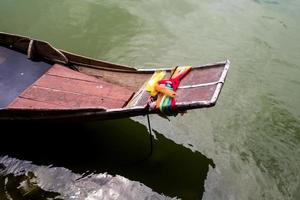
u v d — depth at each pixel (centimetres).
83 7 1154
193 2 1235
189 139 731
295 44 1055
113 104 640
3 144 675
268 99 856
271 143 740
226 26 1118
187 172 659
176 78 623
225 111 809
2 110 615
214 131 754
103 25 1076
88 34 1032
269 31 1107
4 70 754
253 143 736
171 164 672
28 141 687
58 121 618
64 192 606
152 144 709
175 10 1182
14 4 1141
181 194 620
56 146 682
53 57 770
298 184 660
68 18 1093
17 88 717
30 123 634
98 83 697
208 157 695
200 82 591
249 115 805
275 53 1012
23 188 603
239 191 637
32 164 645
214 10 1200
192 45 1023
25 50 802
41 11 1116
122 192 616
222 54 995
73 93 672
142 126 748
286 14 1205
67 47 973
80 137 706
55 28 1045
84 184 622
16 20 1063
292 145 740
